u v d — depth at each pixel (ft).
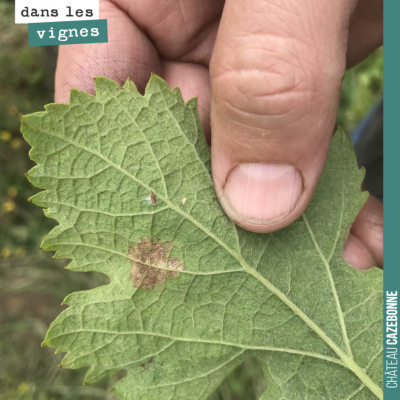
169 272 0.28
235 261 0.28
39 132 0.26
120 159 0.27
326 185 0.30
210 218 0.28
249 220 0.28
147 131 0.28
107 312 0.27
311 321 0.28
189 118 0.29
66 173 0.27
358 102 0.73
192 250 0.28
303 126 0.26
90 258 0.27
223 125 0.27
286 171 0.28
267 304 0.28
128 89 0.28
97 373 0.27
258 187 0.28
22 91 0.73
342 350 0.28
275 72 0.25
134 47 0.40
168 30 0.41
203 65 0.44
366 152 0.57
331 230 0.29
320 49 0.26
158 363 0.28
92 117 0.27
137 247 0.28
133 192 0.28
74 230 0.27
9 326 0.68
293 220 0.29
